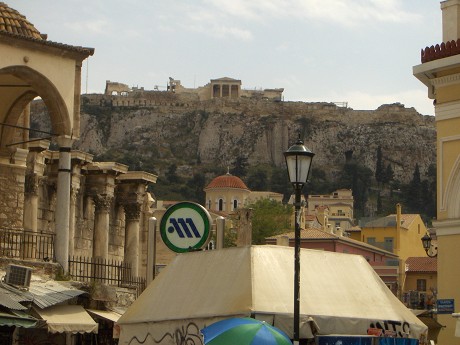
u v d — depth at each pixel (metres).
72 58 47.47
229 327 26.02
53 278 45.47
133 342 31.23
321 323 29.12
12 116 51.44
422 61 41.72
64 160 47.06
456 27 41.75
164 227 39.00
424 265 129.38
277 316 28.11
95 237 68.75
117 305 47.56
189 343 29.41
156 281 31.64
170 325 30.12
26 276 41.06
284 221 186.25
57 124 47.22
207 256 30.67
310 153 29.70
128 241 72.38
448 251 40.50
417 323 31.53
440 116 41.16
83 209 69.81
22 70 45.47
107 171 69.12
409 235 159.62
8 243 48.16
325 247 123.69
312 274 30.25
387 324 30.44
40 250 47.03
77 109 47.56
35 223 60.34
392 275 126.62
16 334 43.78
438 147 41.16
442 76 41.12
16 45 45.31
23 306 39.38
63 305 43.34
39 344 44.69
